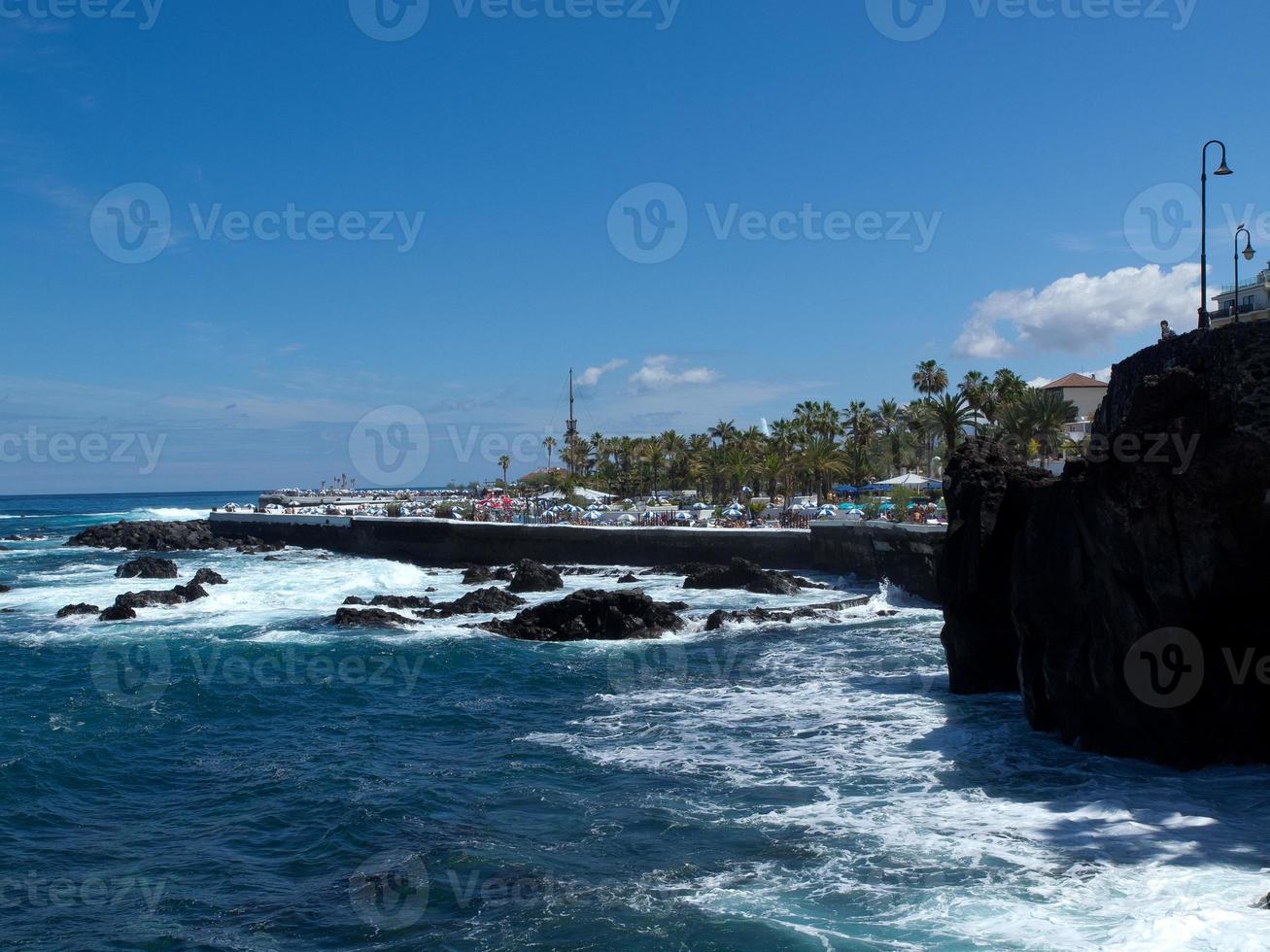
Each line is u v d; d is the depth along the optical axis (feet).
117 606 135.23
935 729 67.67
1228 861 41.37
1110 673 56.95
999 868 42.34
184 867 47.75
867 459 313.73
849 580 157.89
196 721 78.74
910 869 42.93
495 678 93.97
